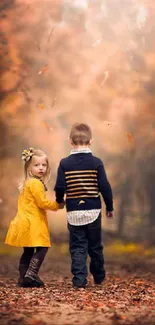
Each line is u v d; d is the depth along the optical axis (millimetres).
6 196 24391
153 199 28969
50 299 6324
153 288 7887
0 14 14664
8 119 17453
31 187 7578
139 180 28516
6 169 22922
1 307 5742
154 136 20312
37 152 7793
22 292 6898
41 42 15180
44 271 12164
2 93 15375
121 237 28906
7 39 14703
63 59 15859
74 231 7582
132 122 19203
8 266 13211
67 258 17750
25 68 15039
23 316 5277
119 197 30188
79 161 7578
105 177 7570
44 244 7504
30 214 7551
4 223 25078
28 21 14766
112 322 5062
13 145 20234
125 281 9195
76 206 7543
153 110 17484
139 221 31172
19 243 7480
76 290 7191
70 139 7695
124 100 17125
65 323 5012
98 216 7598
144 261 16078
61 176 7574
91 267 7844
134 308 5832
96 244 7695
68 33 15656
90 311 5594
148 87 16812
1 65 14828
